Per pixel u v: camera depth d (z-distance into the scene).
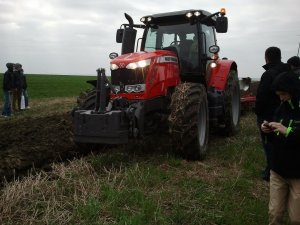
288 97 2.86
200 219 3.61
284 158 2.90
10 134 7.26
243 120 10.12
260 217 3.70
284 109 2.93
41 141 6.52
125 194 4.06
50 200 3.93
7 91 11.62
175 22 6.96
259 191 4.51
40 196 4.03
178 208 3.75
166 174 4.89
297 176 2.88
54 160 5.63
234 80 7.81
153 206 3.78
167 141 6.63
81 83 43.72
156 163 5.41
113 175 4.75
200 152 5.60
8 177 4.83
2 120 10.49
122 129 4.99
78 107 5.55
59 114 10.45
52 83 42.12
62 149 6.09
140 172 4.80
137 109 5.27
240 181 4.68
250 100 11.10
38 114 11.70
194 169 5.24
